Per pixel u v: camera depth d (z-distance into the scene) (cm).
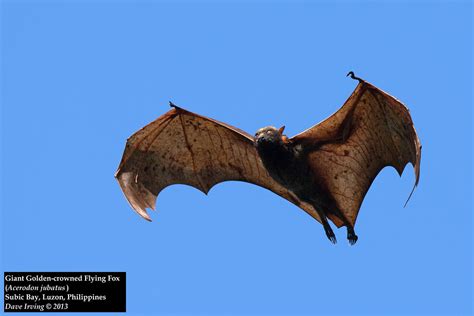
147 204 7488
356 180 7119
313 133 6925
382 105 6569
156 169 7650
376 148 6919
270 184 7612
